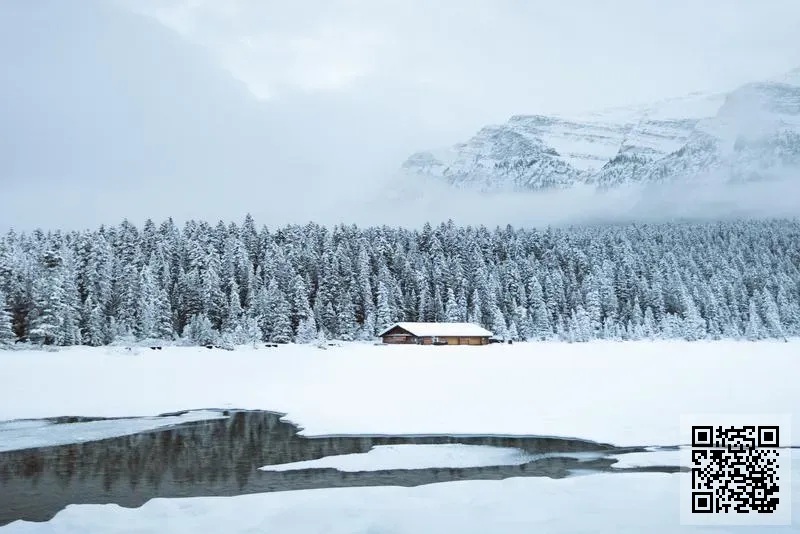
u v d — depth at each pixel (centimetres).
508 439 3030
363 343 10975
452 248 15988
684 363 6494
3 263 9350
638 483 1961
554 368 6072
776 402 3609
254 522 1614
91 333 8588
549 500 1730
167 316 9756
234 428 3453
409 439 3080
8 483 2297
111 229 14062
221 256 12925
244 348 8756
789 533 1366
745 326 13775
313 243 14225
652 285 15062
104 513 1756
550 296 13775
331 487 2202
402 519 1552
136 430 3416
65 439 3167
